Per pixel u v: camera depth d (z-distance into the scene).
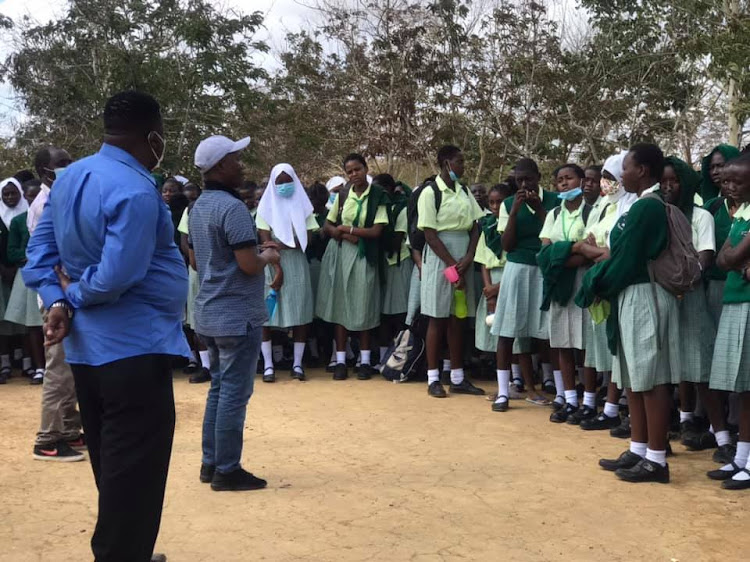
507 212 7.18
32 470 5.25
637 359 4.86
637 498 4.64
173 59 22.70
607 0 20.50
